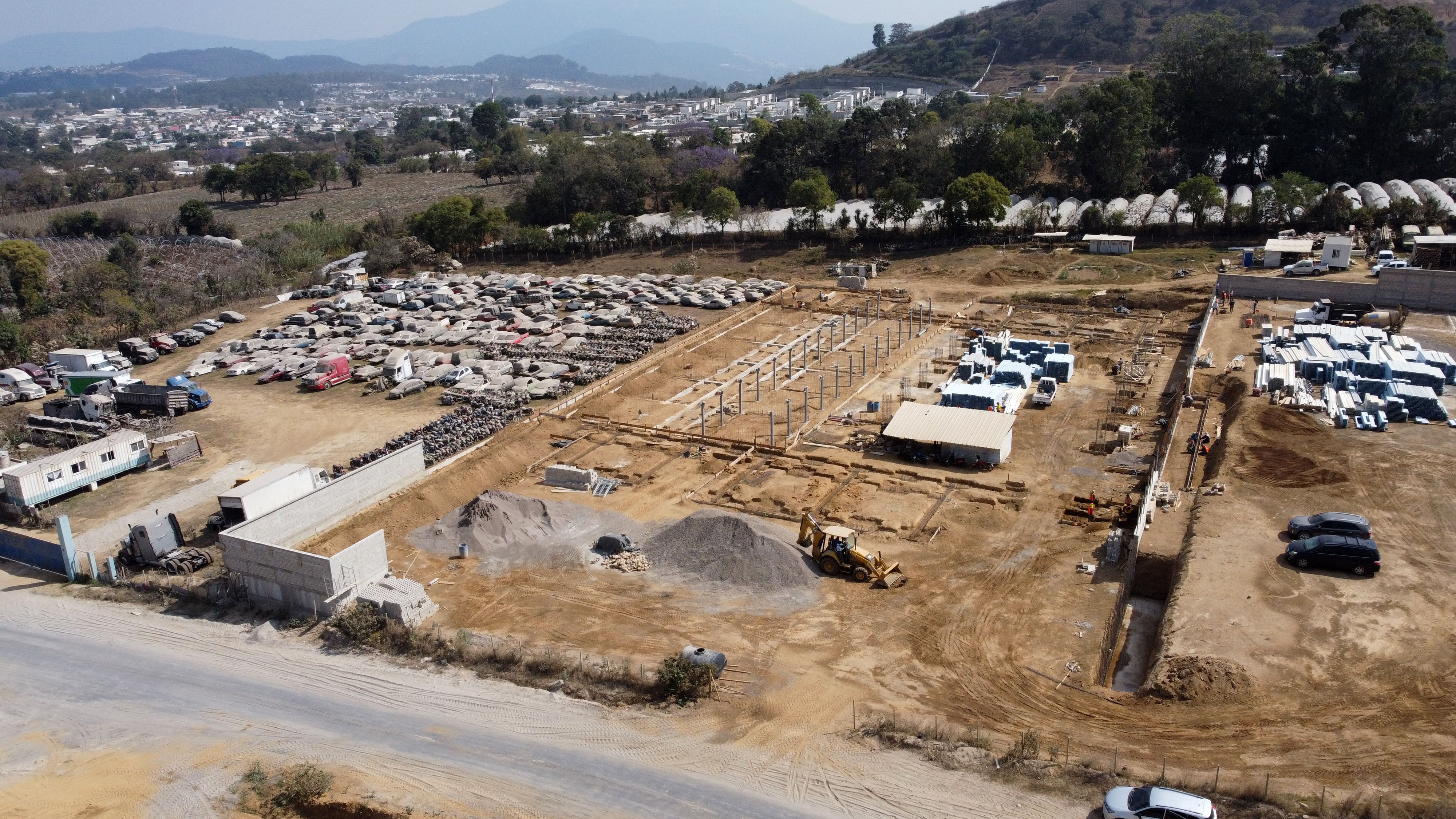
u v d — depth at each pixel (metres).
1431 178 114.56
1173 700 32.81
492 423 63.00
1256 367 65.50
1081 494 50.69
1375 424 53.66
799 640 38.47
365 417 66.69
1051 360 68.19
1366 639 34.91
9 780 32.66
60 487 54.50
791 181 140.00
